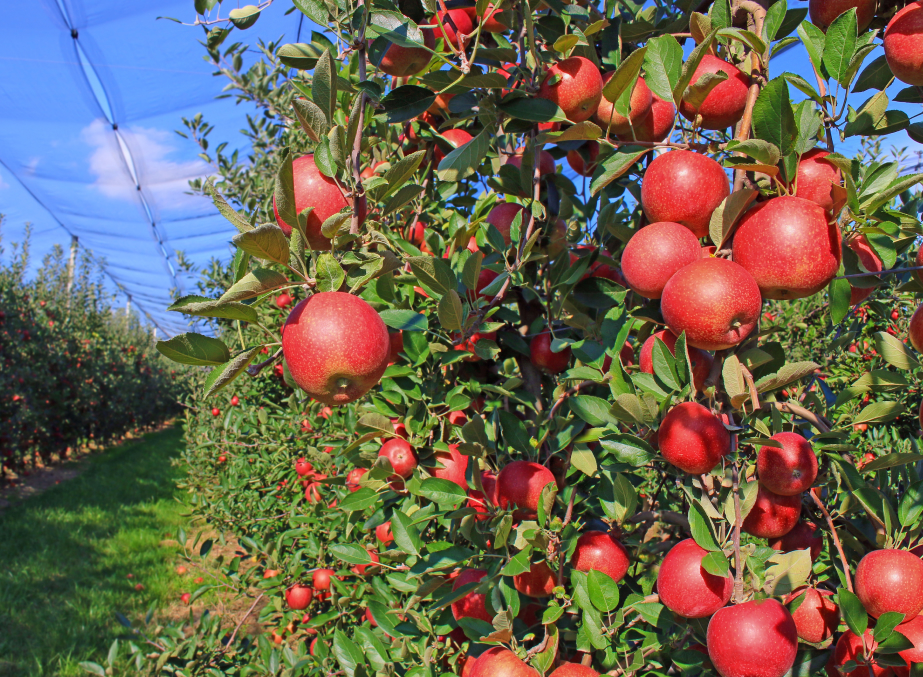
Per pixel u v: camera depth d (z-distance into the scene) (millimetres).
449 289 1542
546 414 1852
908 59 1247
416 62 1652
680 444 1242
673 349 1384
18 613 5473
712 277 1173
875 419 1437
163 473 12719
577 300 1829
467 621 1596
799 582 1276
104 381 14883
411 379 2078
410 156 1161
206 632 2986
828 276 1184
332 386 1134
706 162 1315
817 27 1382
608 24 1863
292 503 4617
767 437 1210
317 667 2904
